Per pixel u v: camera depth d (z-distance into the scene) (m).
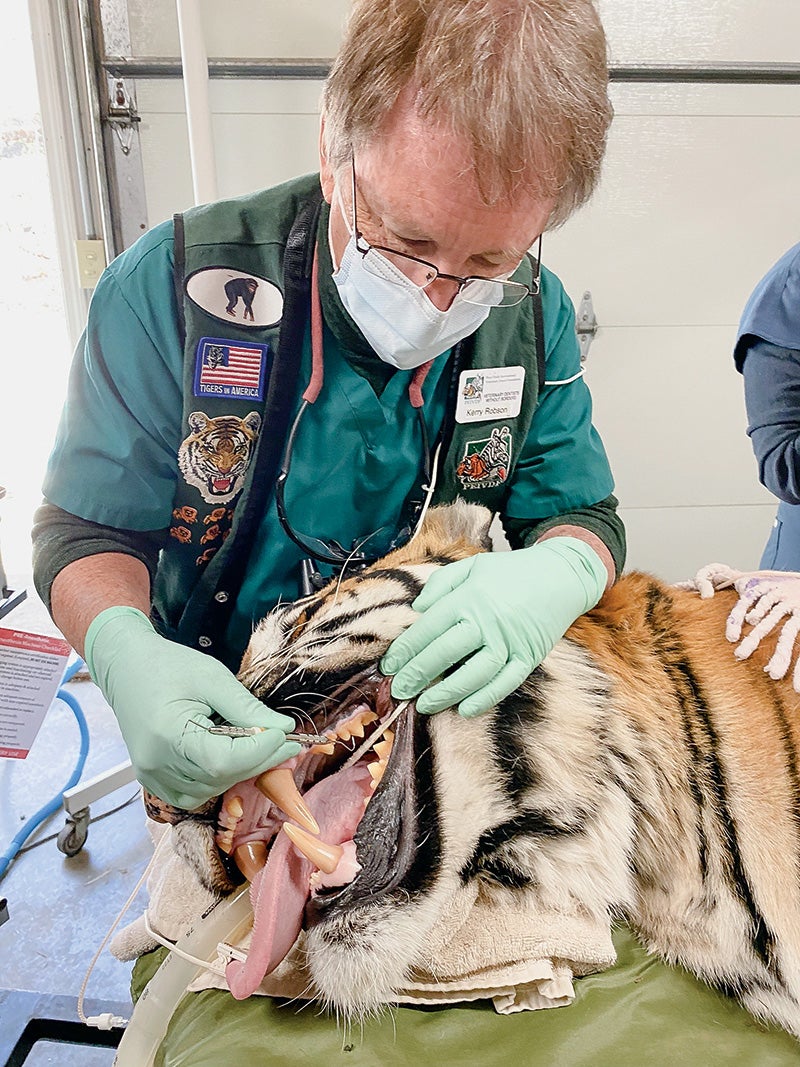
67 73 2.28
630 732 1.04
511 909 0.98
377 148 0.86
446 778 1.03
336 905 0.97
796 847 1.00
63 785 2.59
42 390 3.36
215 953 1.00
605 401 2.62
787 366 1.71
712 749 1.04
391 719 1.04
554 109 0.79
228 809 1.05
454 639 1.02
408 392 1.23
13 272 3.09
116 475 1.17
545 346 1.30
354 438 1.22
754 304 1.78
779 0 2.27
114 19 2.25
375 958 0.93
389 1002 0.93
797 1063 0.88
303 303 1.15
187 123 2.37
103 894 2.19
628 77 2.29
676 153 2.38
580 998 0.94
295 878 0.94
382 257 0.96
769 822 1.01
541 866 1.00
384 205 0.88
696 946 1.01
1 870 2.23
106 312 1.13
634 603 1.20
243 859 1.06
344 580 1.21
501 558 1.15
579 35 0.82
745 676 1.09
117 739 2.79
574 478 1.39
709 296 2.54
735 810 1.02
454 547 1.27
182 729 0.94
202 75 1.95
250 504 1.20
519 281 1.22
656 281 2.51
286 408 1.17
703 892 1.02
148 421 1.17
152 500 1.22
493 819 1.01
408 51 0.81
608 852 1.01
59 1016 1.50
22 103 2.76
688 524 2.80
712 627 1.15
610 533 1.36
